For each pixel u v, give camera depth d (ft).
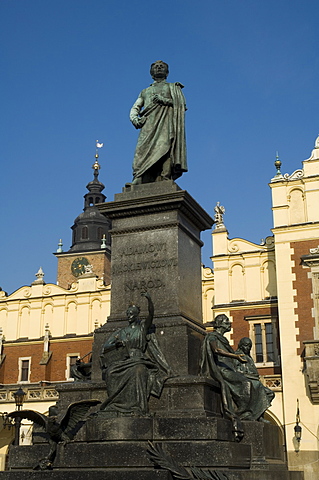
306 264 100.01
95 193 233.35
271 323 107.96
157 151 35.76
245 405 29.25
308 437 91.20
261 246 114.01
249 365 32.73
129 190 35.06
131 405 27.78
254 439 27.89
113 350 30.09
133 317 30.32
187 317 31.53
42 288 137.90
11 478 25.54
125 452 25.11
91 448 25.77
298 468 90.12
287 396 94.58
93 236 223.10
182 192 32.76
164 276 32.14
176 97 36.83
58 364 131.03
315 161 105.40
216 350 29.94
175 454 24.89
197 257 35.06
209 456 24.62
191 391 27.94
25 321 136.98
